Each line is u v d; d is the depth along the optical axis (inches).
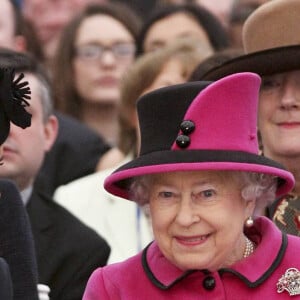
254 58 800.9
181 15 1224.2
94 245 876.0
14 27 1318.9
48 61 1371.8
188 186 652.7
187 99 661.9
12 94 661.9
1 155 687.7
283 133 797.2
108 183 668.1
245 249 688.4
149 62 1026.7
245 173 659.4
